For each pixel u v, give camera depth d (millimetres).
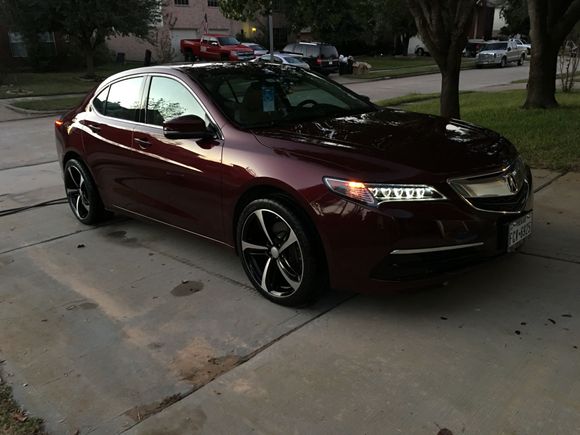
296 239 3355
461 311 3408
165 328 3469
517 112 10602
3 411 2738
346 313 3484
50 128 13055
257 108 4105
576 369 2791
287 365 2988
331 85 4824
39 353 3268
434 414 2531
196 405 2715
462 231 3094
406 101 15242
